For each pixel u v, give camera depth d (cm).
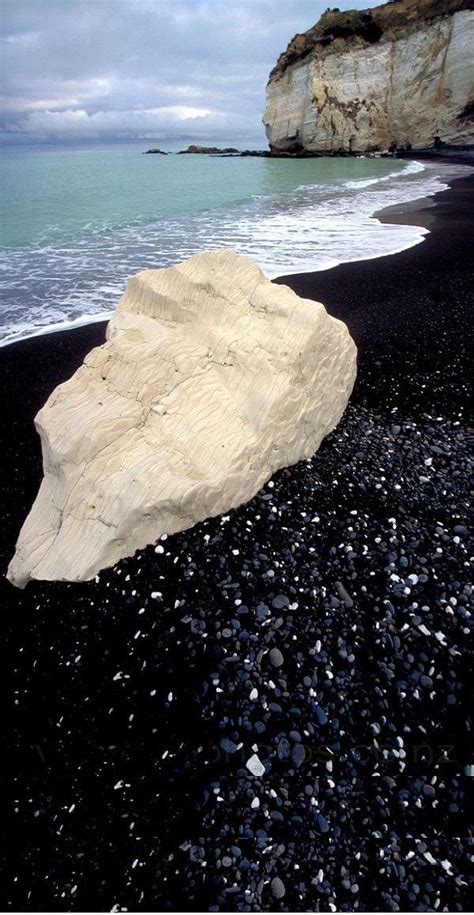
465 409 774
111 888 327
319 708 405
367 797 362
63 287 1343
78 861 341
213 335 623
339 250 1627
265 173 4019
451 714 401
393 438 706
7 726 421
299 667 429
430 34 4256
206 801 360
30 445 761
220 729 397
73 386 598
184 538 529
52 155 7906
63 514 521
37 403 852
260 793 363
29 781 386
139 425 562
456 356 926
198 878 326
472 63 4066
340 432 711
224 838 343
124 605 480
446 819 351
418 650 439
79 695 433
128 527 498
